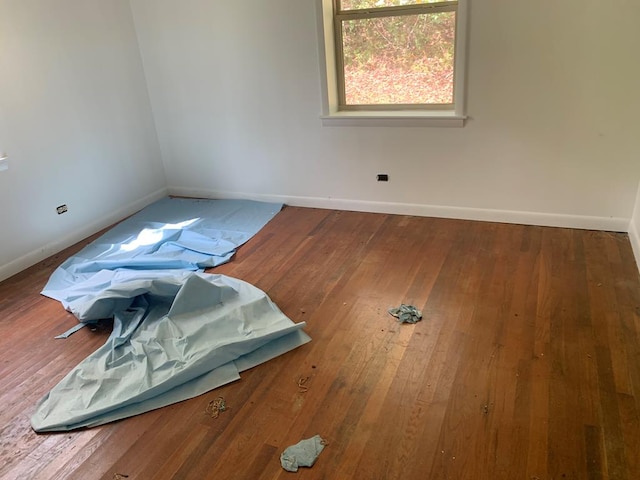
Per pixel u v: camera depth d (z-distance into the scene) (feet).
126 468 5.89
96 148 12.59
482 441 5.89
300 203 13.57
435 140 11.41
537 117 10.41
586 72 9.73
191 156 14.35
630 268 9.30
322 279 9.73
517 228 11.30
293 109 12.44
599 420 6.07
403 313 8.32
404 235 11.36
